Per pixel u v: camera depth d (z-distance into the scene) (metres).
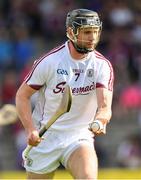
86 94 14.41
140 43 39.06
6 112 19.41
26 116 14.42
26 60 38.38
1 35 39.59
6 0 42.56
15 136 34.28
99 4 41.12
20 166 33.12
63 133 14.59
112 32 39.28
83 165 13.72
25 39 39.41
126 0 41.25
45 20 40.78
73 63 14.33
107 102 14.06
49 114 14.73
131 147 33.22
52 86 14.44
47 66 14.34
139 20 40.41
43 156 14.84
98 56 14.45
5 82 36.16
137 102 35.75
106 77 14.28
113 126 35.28
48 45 39.62
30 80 14.48
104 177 28.53
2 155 34.03
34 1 41.78
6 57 38.41
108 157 33.62
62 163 14.65
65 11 41.00
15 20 40.91
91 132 14.50
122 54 37.88
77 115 14.53
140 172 28.80
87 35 14.02
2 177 27.91
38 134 13.98
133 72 37.44
